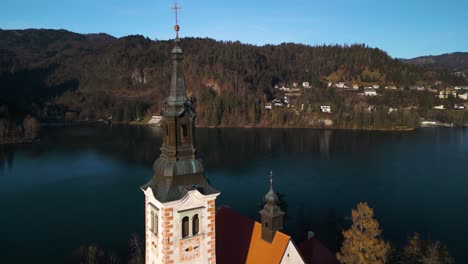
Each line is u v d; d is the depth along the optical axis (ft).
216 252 164.14
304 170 541.34
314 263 184.44
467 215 355.97
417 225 333.42
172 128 121.80
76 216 366.63
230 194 426.92
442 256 211.20
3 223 350.64
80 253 275.80
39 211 382.01
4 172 541.75
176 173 121.70
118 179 508.12
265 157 640.58
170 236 120.88
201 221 125.80
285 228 314.35
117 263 260.01
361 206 192.65
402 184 463.83
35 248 297.33
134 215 368.27
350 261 186.70
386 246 190.60
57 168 568.41
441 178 488.44
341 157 630.33
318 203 391.04
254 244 156.76
